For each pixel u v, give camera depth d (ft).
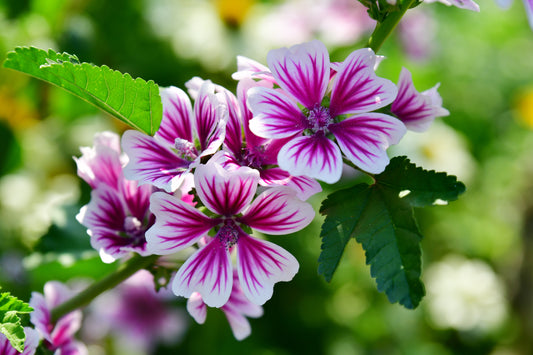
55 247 1.66
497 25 3.87
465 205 3.18
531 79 3.73
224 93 1.19
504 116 3.59
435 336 2.92
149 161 1.22
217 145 1.15
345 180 2.38
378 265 1.18
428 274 2.98
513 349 3.03
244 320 1.30
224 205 1.17
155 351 2.39
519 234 3.21
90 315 2.27
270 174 1.21
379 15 1.23
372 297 2.78
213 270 1.18
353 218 1.20
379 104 1.18
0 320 1.15
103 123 2.39
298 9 2.66
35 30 2.23
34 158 2.38
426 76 3.29
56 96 2.29
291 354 2.54
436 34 3.34
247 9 2.67
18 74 2.21
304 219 1.18
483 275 2.98
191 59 2.61
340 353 2.59
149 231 1.16
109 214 1.28
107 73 1.19
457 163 3.04
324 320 2.61
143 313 2.34
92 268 1.80
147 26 2.62
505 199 3.33
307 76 1.19
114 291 2.27
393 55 3.10
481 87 3.60
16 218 2.21
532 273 3.09
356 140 1.18
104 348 2.34
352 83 1.19
